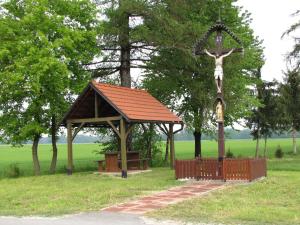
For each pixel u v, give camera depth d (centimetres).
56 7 2773
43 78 2589
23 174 2997
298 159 3975
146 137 3350
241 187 1762
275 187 1738
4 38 2698
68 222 1169
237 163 1941
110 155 2545
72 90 2773
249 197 1517
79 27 2889
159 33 2794
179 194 1625
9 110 2803
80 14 2864
